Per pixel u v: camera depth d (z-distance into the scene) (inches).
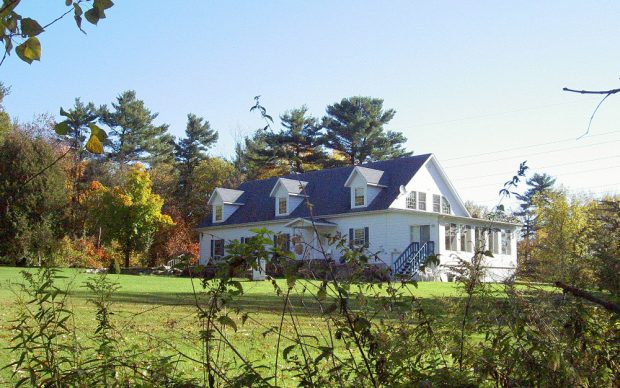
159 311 486.6
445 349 145.7
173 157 2790.4
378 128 2465.6
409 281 144.5
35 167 1581.0
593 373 140.2
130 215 1733.5
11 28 111.6
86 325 322.3
